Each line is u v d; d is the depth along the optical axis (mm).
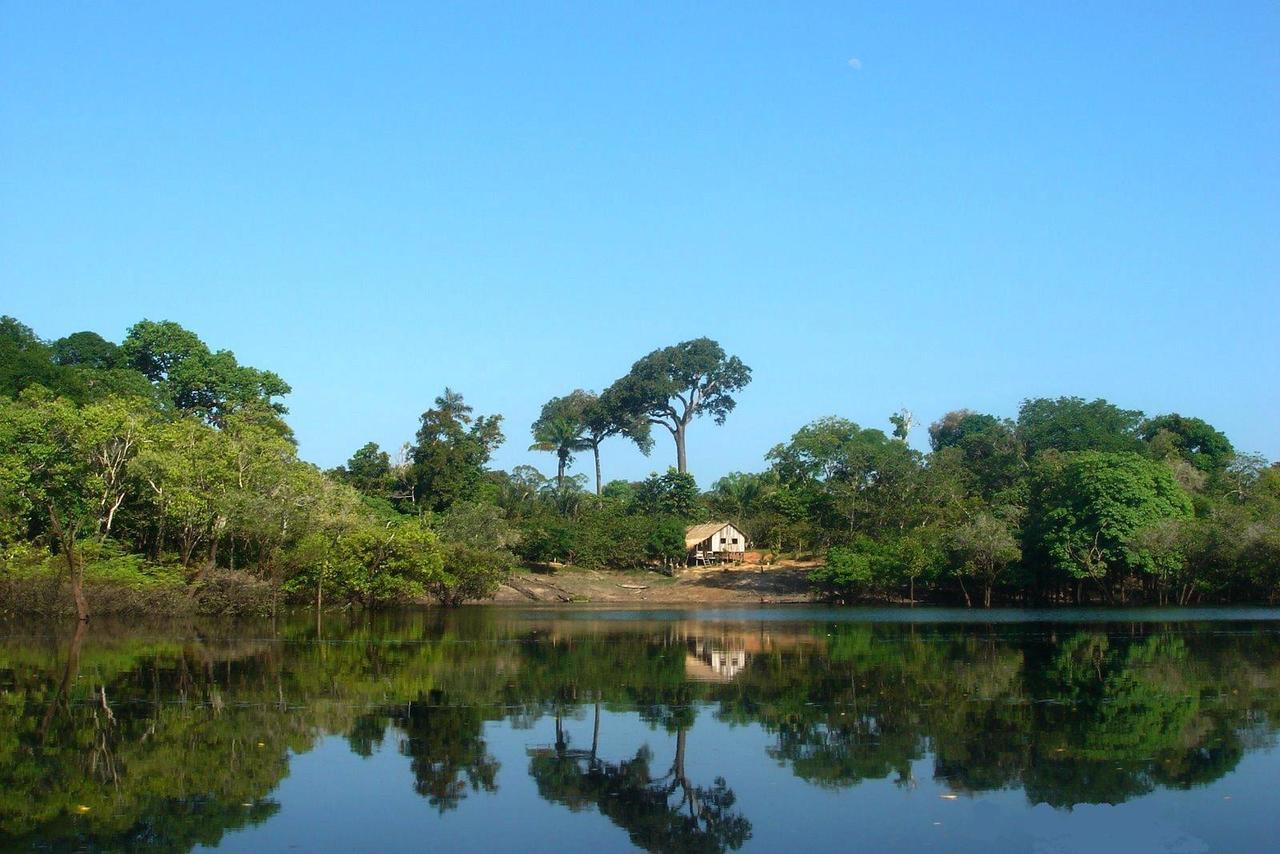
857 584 83875
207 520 57000
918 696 25672
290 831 14586
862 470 95000
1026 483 91188
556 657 35656
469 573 74500
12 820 15039
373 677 29547
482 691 26812
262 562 58844
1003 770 17656
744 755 18984
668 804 15836
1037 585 81562
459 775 17625
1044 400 116750
